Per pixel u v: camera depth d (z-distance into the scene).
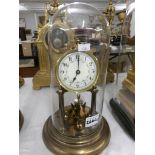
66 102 0.71
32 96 0.95
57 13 0.68
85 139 0.59
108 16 0.85
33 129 0.71
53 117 0.70
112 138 0.67
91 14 0.65
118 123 0.75
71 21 0.64
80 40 0.60
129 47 0.72
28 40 1.53
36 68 1.49
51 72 0.73
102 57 0.71
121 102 0.78
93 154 0.57
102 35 0.67
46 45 0.87
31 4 1.43
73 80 0.53
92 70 0.53
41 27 0.91
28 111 0.82
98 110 0.70
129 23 0.71
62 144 0.58
